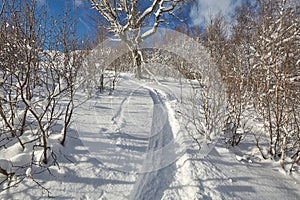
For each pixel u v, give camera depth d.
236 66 4.01
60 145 2.64
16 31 2.07
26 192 2.01
